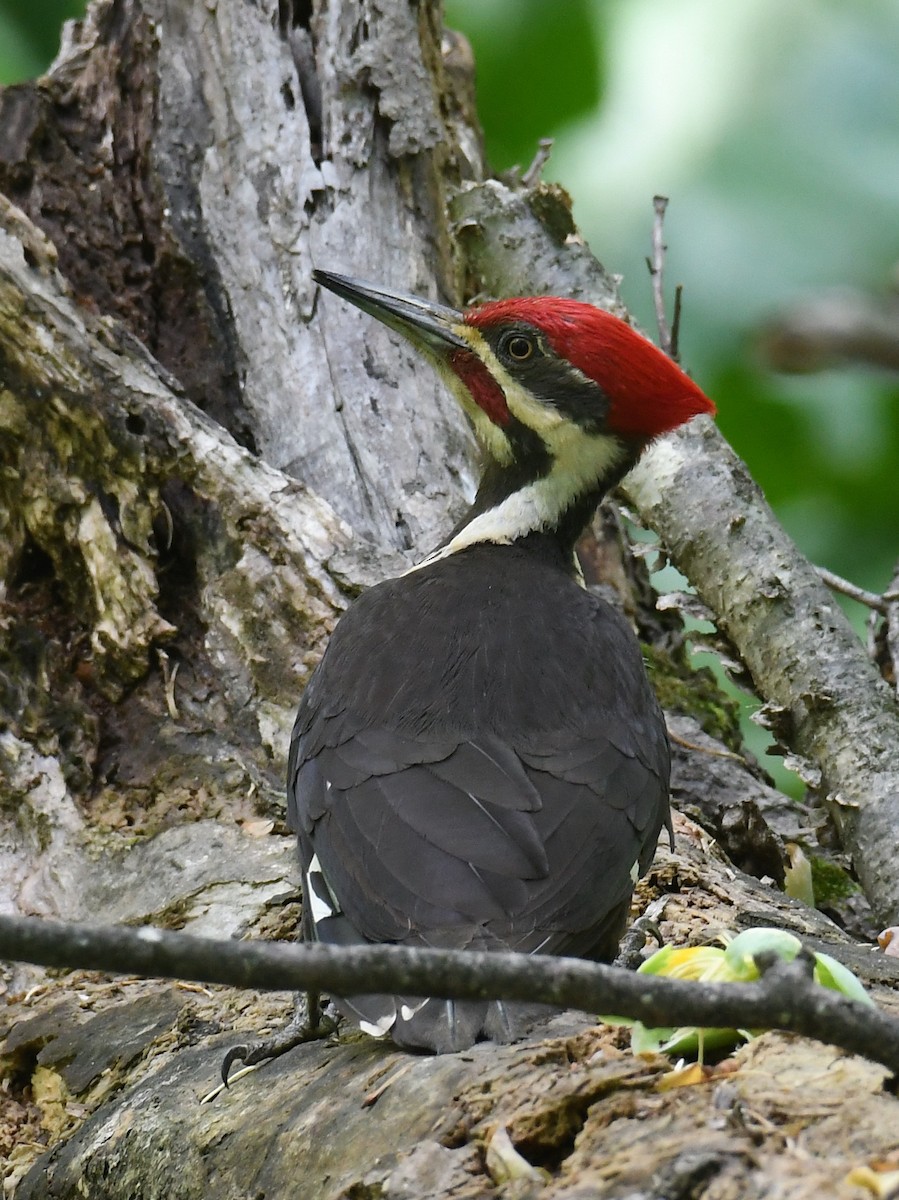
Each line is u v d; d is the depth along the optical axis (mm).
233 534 11578
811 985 5508
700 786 11844
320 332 13031
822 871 11836
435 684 8227
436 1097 6652
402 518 12578
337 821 7816
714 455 12953
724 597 12570
